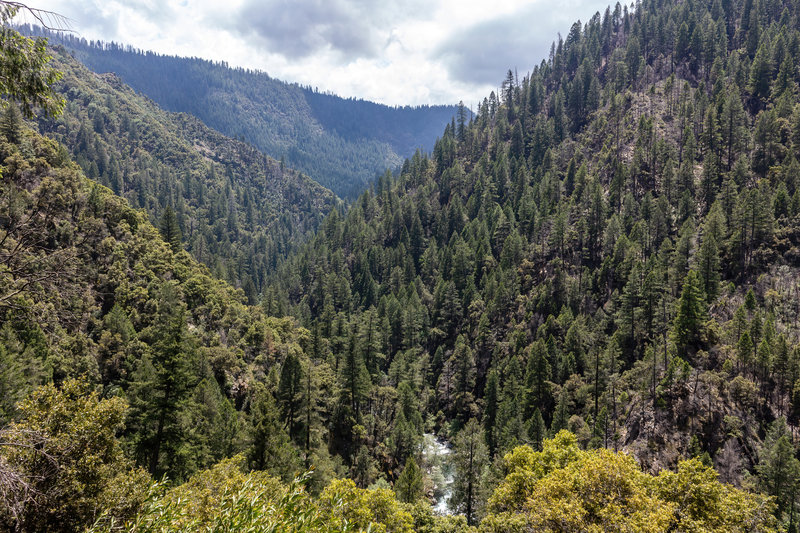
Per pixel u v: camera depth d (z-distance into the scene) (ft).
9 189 85.92
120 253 220.02
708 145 420.77
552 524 71.61
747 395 206.39
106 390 159.63
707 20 620.90
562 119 608.60
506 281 365.20
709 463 190.80
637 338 274.77
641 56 628.28
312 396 189.78
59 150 243.19
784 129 388.16
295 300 499.51
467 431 169.27
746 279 286.66
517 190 497.87
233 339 244.42
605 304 317.42
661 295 266.36
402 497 155.53
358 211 606.55
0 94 34.71
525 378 269.23
